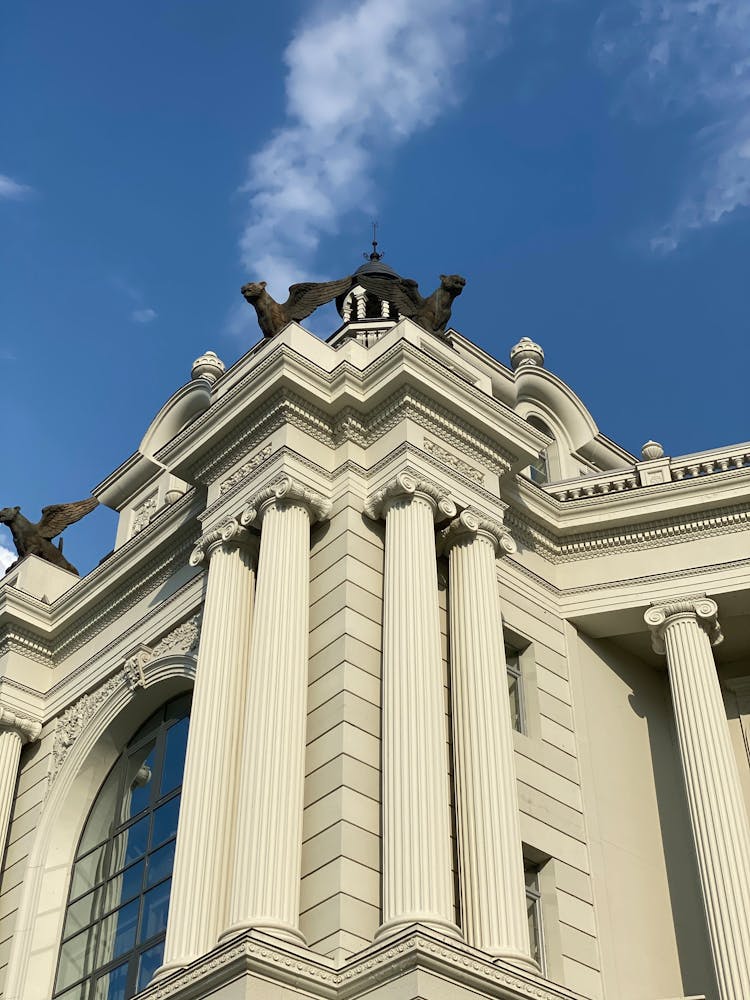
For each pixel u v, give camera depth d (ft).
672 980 84.58
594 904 83.35
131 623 106.22
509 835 73.31
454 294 100.63
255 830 69.72
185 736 98.17
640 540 99.25
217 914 71.46
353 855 69.51
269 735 73.10
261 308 97.09
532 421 127.13
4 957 98.07
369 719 75.31
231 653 81.10
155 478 125.90
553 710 91.04
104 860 99.55
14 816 107.65
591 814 87.76
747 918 80.43
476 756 75.97
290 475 83.71
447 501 83.92
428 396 87.04
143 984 88.02
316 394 87.10
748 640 98.48
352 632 77.92
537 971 69.26
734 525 97.76
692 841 93.15
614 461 129.08
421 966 62.03
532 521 98.68
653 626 94.89
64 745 107.04
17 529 123.85
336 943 66.18
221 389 97.96
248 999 61.41
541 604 96.48
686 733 89.15
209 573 85.61
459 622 82.02
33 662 114.42
